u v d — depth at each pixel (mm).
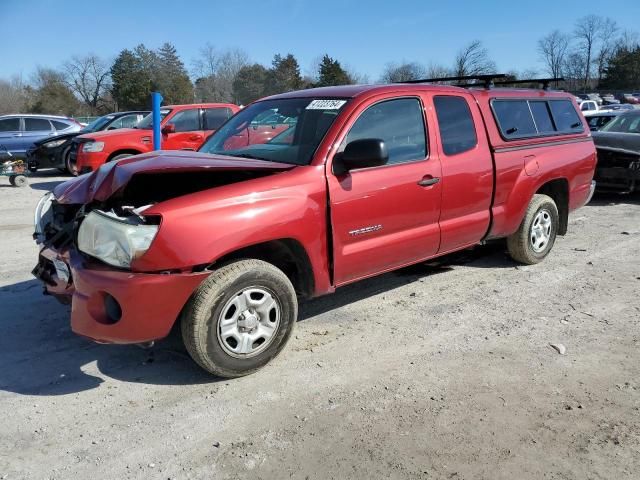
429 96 4797
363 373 3826
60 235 3883
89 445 3062
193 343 3490
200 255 3371
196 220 3389
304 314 4887
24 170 13875
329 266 4094
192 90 68438
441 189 4730
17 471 2848
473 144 5094
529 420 3252
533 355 4059
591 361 3959
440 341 4312
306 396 3541
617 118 11047
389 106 4484
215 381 3742
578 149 6395
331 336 4418
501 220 5457
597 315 4781
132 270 3326
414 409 3377
